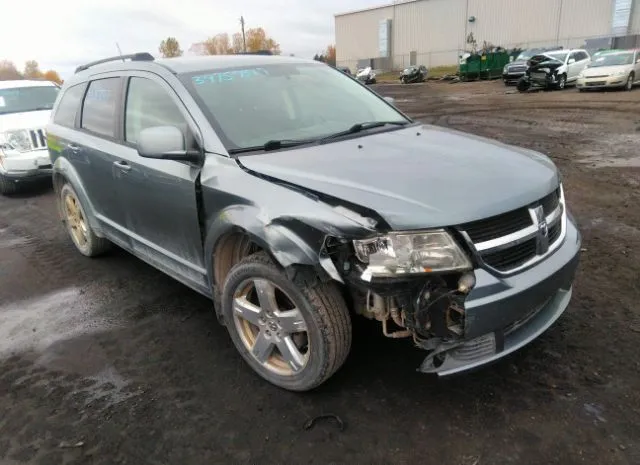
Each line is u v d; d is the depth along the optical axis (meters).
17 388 3.15
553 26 44.44
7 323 4.00
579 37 43.28
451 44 51.59
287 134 3.35
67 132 4.79
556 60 22.92
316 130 3.48
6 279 4.88
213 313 3.93
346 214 2.42
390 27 55.78
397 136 3.45
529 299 2.49
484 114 15.56
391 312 2.46
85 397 3.02
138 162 3.62
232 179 2.91
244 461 2.47
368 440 2.54
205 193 3.04
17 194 8.60
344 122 3.68
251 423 2.71
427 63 53.72
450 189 2.50
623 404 2.68
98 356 3.45
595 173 7.55
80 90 4.76
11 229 6.57
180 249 3.50
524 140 10.63
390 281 2.31
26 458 2.57
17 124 8.06
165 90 3.54
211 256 3.11
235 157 3.01
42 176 8.18
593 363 3.01
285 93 3.71
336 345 2.63
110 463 2.51
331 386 2.95
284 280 2.66
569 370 2.96
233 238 3.04
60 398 3.02
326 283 2.60
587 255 4.55
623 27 40.31
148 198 3.61
